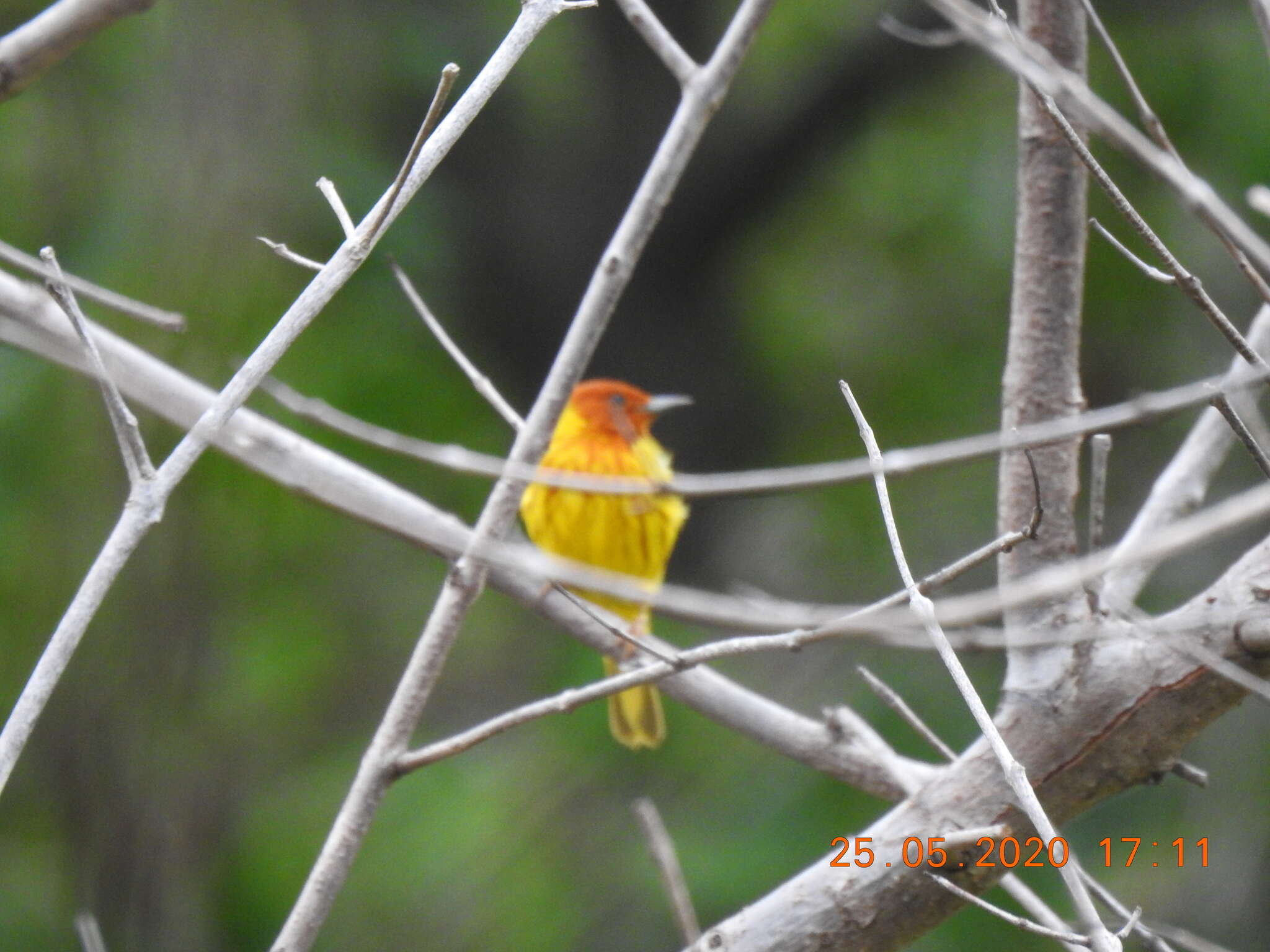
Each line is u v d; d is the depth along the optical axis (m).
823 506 14.72
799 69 15.86
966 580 13.73
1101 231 4.44
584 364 5.36
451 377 13.62
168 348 11.88
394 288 13.55
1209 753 11.95
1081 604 4.98
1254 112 13.66
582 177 15.50
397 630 14.00
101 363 4.32
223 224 12.41
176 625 12.00
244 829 12.73
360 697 13.79
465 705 13.91
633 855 11.84
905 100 15.46
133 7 5.36
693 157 15.46
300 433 12.64
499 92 15.36
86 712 11.75
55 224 12.56
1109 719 4.84
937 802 4.96
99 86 12.80
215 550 12.58
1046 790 4.88
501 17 14.70
